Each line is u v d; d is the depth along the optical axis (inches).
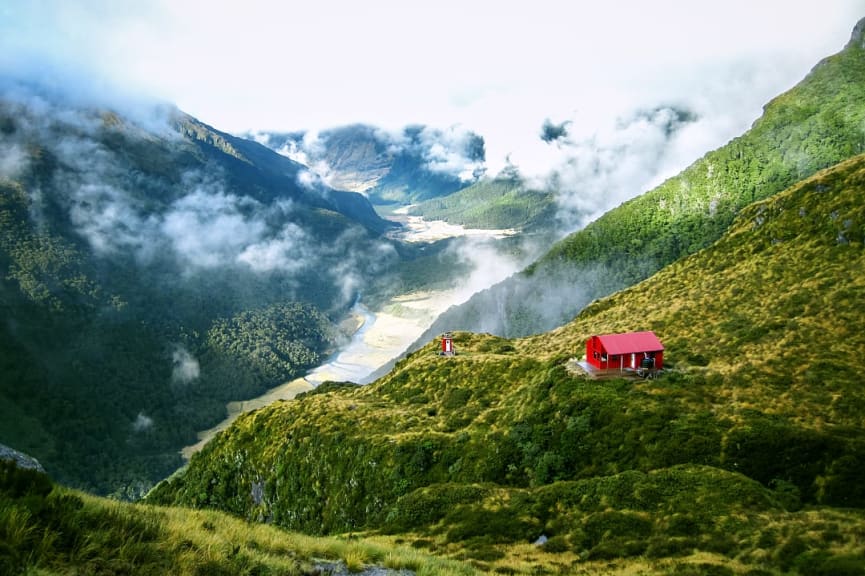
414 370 4234.7
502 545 1590.8
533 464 2310.5
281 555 767.7
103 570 530.3
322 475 3061.0
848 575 965.2
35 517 559.8
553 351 4069.9
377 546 987.9
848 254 3427.7
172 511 842.2
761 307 3208.7
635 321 3951.8
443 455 2650.1
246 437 3786.9
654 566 1204.5
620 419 2229.3
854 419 1975.9
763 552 1157.1
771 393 2234.3
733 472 1670.8
